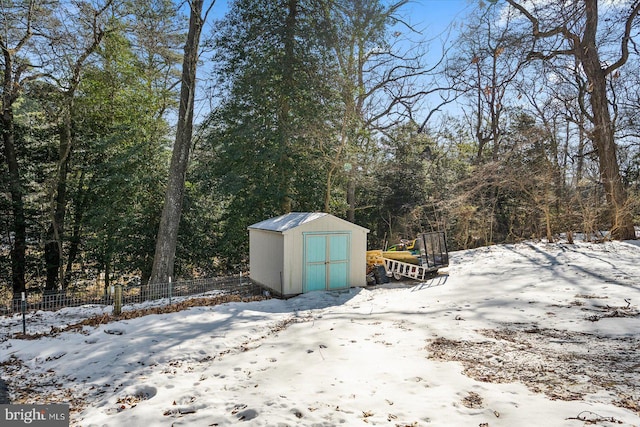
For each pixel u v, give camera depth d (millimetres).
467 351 6648
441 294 11953
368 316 9602
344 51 21531
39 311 12312
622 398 4613
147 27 18875
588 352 6344
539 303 9883
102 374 6473
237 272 24172
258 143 20547
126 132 19281
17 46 16859
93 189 19797
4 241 19656
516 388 5066
